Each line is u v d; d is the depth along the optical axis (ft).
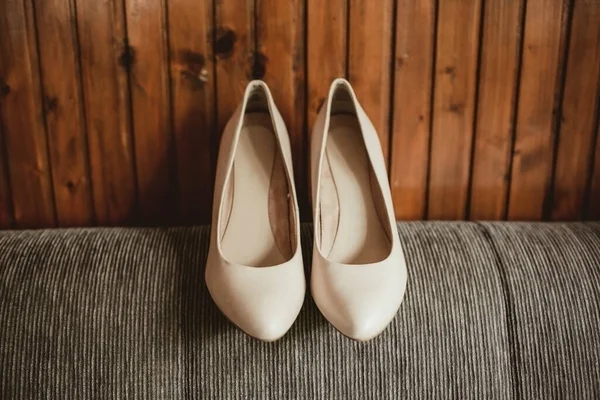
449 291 2.75
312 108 3.18
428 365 2.66
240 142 3.02
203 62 3.10
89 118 3.15
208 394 2.60
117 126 3.17
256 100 3.02
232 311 2.44
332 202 2.91
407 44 3.12
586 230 2.99
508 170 3.31
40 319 2.62
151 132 3.18
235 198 2.90
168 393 2.59
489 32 3.11
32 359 2.58
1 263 2.73
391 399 2.64
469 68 3.16
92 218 3.30
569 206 3.34
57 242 2.84
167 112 3.16
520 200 3.35
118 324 2.63
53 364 2.58
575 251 2.87
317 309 2.67
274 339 2.39
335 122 3.09
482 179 3.32
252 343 2.63
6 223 3.29
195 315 2.65
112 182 3.25
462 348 2.69
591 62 3.17
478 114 3.22
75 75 3.09
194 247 2.83
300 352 2.63
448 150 3.27
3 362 2.58
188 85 3.13
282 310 2.41
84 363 2.59
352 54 3.12
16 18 3.00
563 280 2.79
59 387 2.57
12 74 3.07
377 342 2.66
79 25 3.02
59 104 3.12
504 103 3.21
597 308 2.76
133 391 2.58
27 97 3.11
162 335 2.63
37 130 3.16
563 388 2.70
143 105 3.14
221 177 2.77
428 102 3.21
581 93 3.21
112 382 2.58
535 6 3.09
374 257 2.78
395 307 2.50
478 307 2.73
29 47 3.04
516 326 2.73
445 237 2.92
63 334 2.61
